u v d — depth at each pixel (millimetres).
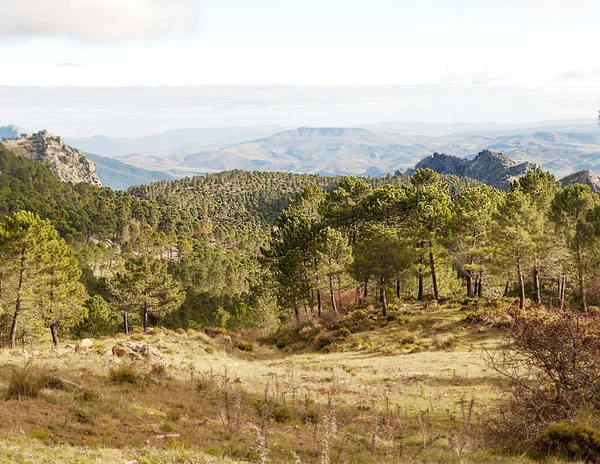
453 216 48031
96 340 33969
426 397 18719
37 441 8602
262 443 9102
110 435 10289
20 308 40938
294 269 47031
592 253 36562
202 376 21938
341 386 21688
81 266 110125
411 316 43156
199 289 106562
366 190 58875
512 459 9570
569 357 11469
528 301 41812
